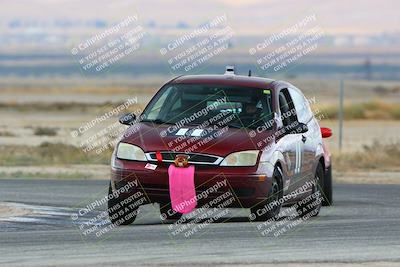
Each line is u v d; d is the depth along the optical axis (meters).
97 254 29.77
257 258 29.22
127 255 29.62
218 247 31.23
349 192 53.53
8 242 31.98
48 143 85.88
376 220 39.28
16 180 58.31
